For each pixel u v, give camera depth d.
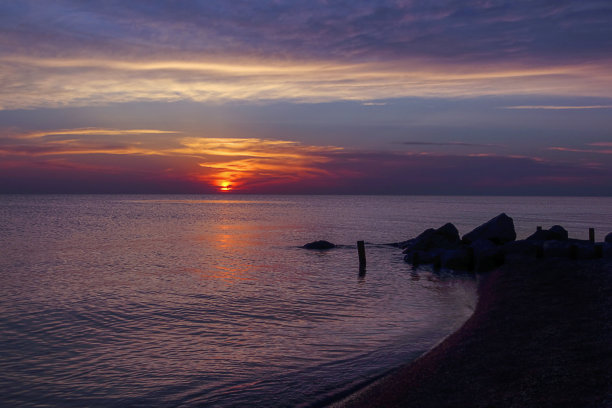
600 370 11.02
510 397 10.20
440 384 11.62
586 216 119.81
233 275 31.89
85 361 14.98
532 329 15.41
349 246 49.00
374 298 24.45
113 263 37.72
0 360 15.08
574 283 22.42
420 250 40.31
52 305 22.67
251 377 13.59
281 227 81.44
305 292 26.02
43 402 12.13
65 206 183.38
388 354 15.32
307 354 15.46
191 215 124.81
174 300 23.81
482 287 26.88
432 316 20.50
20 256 41.47
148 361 14.96
